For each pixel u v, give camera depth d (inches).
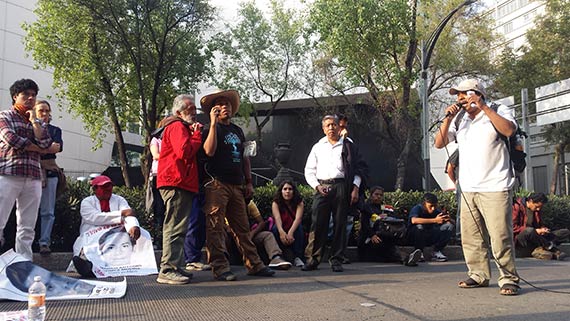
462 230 202.7
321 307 160.1
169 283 208.7
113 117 805.2
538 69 1019.9
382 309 156.7
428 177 502.0
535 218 362.6
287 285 206.2
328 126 259.3
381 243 313.3
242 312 153.3
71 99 772.6
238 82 977.5
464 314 149.3
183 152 206.5
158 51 734.5
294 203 296.2
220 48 895.7
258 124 986.7
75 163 1235.9
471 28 927.7
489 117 187.2
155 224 315.6
